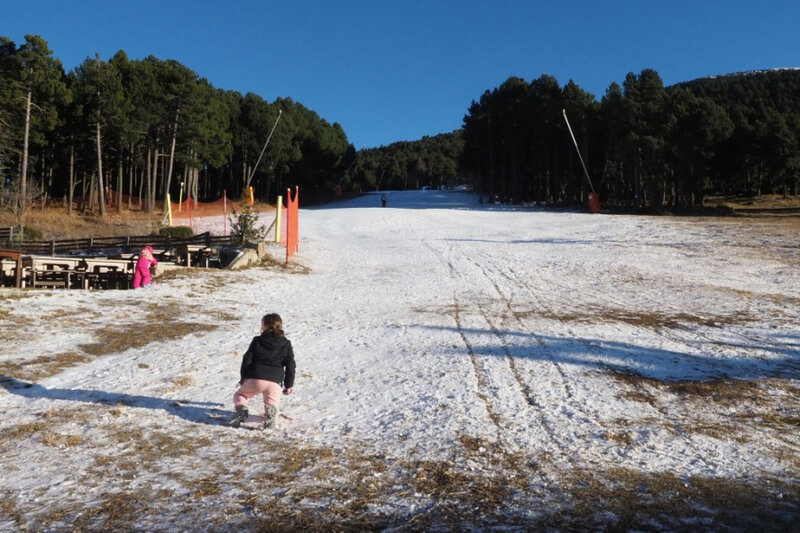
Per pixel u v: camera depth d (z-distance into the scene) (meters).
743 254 25.67
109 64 57.12
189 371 8.33
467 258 27.52
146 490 4.43
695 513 4.11
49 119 49.62
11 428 5.83
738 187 89.88
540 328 12.21
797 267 22.31
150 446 5.40
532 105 71.62
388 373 8.50
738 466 5.09
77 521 3.93
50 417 6.16
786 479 4.81
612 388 7.71
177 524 3.89
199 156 72.38
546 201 73.19
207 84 76.69
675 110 57.91
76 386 7.43
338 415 6.54
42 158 60.22
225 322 12.65
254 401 7.06
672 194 72.44
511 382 7.96
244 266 22.70
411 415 6.50
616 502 4.29
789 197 78.44
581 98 66.50
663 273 21.59
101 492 4.39
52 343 9.54
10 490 4.43
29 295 13.17
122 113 53.22
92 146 59.03
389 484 4.61
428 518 4.00
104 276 19.11
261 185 96.44
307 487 4.52
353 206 77.56
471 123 87.94
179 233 35.97
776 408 6.99
